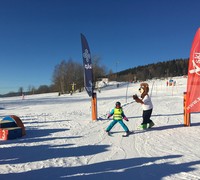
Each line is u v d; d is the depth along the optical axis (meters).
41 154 7.34
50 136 9.88
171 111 17.83
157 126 11.84
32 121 14.27
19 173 5.81
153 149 7.89
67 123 13.16
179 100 28.33
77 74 92.25
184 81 79.69
